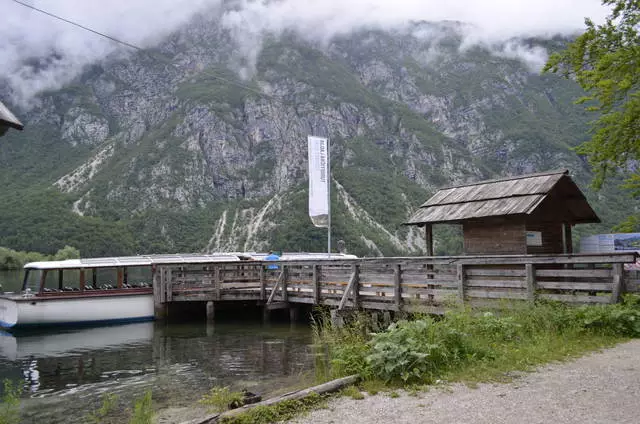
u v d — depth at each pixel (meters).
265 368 14.85
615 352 9.44
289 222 186.00
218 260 31.50
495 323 10.98
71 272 27.11
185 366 15.66
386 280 19.03
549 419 6.11
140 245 190.00
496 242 19.23
